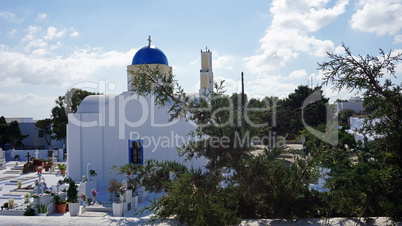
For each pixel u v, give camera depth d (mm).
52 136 47562
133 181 5086
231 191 4539
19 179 26188
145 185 4973
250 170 4434
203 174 4309
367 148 5340
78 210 15469
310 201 4539
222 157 4730
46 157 40656
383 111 4547
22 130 52969
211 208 3795
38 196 15234
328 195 4461
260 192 4359
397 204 3854
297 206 4344
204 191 4078
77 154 22656
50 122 49031
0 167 32219
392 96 4395
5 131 46812
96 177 22359
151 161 5191
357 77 4430
